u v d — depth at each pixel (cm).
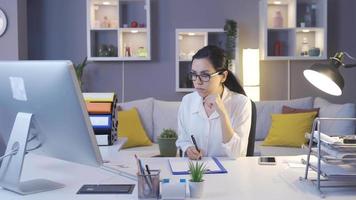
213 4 504
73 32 504
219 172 158
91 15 479
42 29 504
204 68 192
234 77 216
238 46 502
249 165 171
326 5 484
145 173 128
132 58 482
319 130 140
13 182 135
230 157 187
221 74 198
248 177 151
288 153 385
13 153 136
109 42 503
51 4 502
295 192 132
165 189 125
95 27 482
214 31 484
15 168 135
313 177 150
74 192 134
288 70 511
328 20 517
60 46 505
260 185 140
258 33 506
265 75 512
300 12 511
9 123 146
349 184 140
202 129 211
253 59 477
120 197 128
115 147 210
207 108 211
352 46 512
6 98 139
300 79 513
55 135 134
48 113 130
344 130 400
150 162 180
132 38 504
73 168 168
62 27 504
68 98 123
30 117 134
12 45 468
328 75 159
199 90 197
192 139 204
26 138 134
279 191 133
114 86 508
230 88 217
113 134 219
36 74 125
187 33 491
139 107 450
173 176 153
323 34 487
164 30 504
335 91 165
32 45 505
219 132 207
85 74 505
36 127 137
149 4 479
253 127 215
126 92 509
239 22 505
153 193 126
